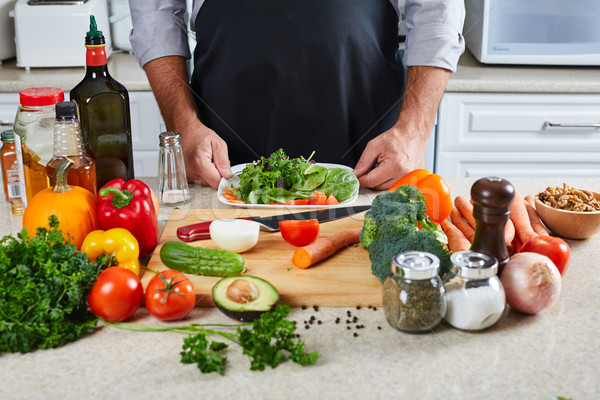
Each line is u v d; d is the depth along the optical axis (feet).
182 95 5.47
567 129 7.71
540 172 7.89
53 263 2.97
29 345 2.84
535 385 2.65
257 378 2.70
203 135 5.10
